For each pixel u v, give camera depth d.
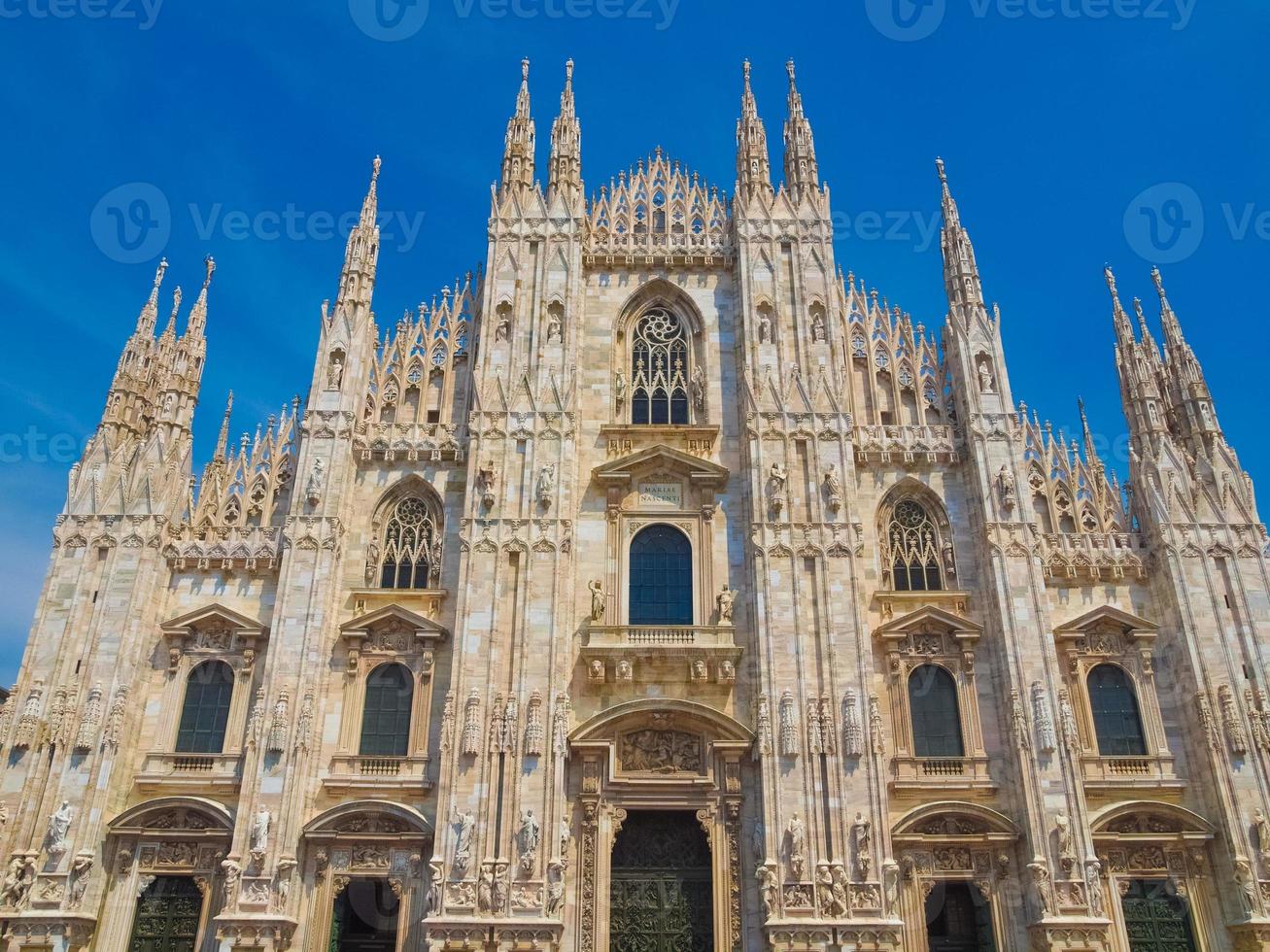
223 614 43.72
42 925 37.97
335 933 40.00
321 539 44.50
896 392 49.69
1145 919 40.19
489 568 44.12
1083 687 43.59
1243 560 44.56
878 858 39.34
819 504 45.34
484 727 41.38
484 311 49.47
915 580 46.31
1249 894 38.94
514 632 43.03
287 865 39.03
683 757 42.12
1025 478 46.12
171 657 43.53
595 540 46.12
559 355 48.59
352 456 47.03
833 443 46.62
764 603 43.50
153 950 39.38
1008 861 40.44
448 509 46.84
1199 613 43.47
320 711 42.41
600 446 48.31
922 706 43.62
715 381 49.66
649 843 41.66
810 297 50.03
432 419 49.41
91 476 45.41
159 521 44.88
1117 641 44.50
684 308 51.91
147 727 42.66
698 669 42.84
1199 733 41.91
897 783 41.53
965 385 48.25
